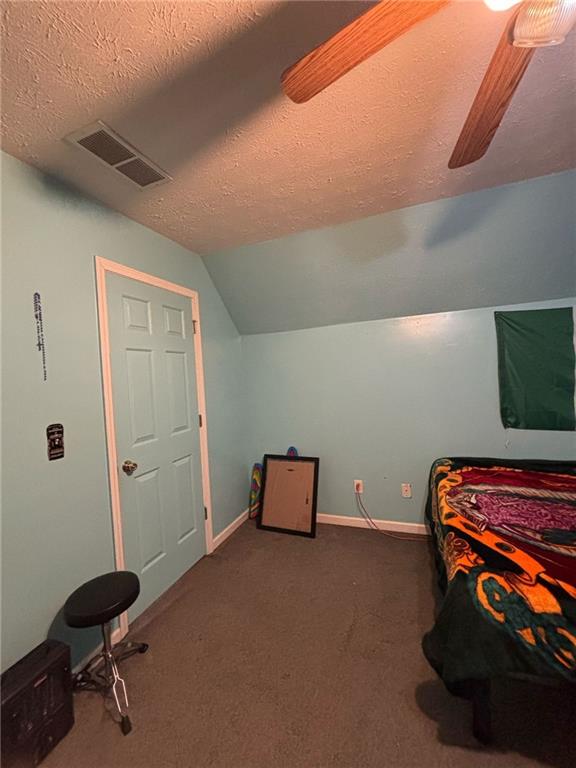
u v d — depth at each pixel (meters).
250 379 3.10
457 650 1.06
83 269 1.57
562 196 1.75
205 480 2.45
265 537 2.66
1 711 1.02
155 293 2.03
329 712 1.24
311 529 2.67
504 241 2.02
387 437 2.71
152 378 1.98
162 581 1.99
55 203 1.45
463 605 1.11
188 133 1.24
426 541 2.50
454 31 0.91
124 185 1.54
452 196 1.80
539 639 1.01
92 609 1.25
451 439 2.55
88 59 0.93
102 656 1.45
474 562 1.24
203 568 2.25
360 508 2.80
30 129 1.17
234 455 2.92
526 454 2.39
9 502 1.24
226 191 1.64
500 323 2.39
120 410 1.75
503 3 0.65
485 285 2.29
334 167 1.50
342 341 2.80
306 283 2.53
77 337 1.53
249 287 2.66
